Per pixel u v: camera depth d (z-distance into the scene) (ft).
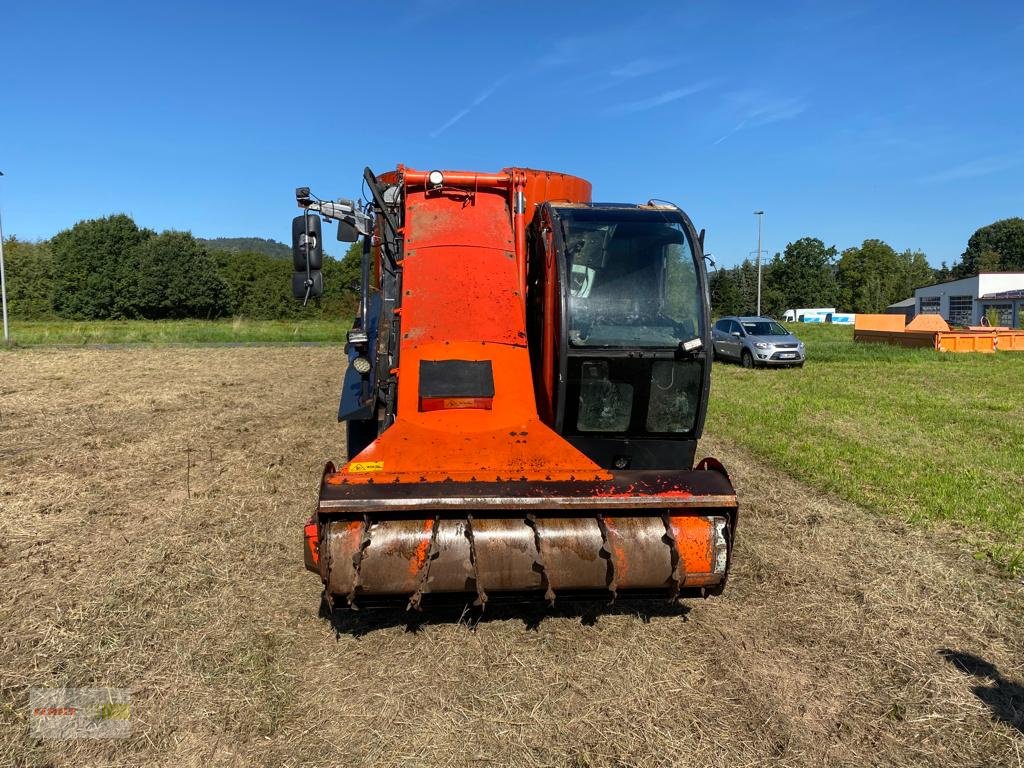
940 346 81.25
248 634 12.84
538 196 18.79
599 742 9.95
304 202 17.10
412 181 16.55
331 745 9.80
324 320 196.44
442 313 14.33
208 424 33.17
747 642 12.87
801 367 65.87
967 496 21.54
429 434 12.37
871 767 9.55
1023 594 15.02
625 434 15.06
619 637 12.96
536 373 16.14
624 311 14.70
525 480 11.51
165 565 15.89
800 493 22.65
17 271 193.77
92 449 27.58
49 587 14.60
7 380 50.24
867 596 14.78
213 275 203.41
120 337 96.89
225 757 9.52
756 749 9.88
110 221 194.29
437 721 10.37
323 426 32.86
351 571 10.88
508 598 11.71
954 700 11.09
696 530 11.59
